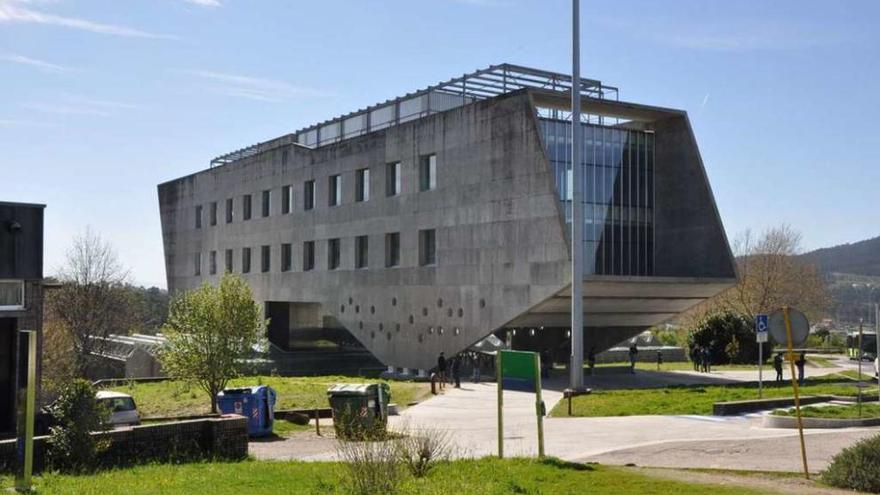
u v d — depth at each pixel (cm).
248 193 7069
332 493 1217
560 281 4141
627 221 4947
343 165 5862
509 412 2894
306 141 6844
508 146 4484
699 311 8262
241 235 7162
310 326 6762
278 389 3744
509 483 1260
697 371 4912
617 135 4962
